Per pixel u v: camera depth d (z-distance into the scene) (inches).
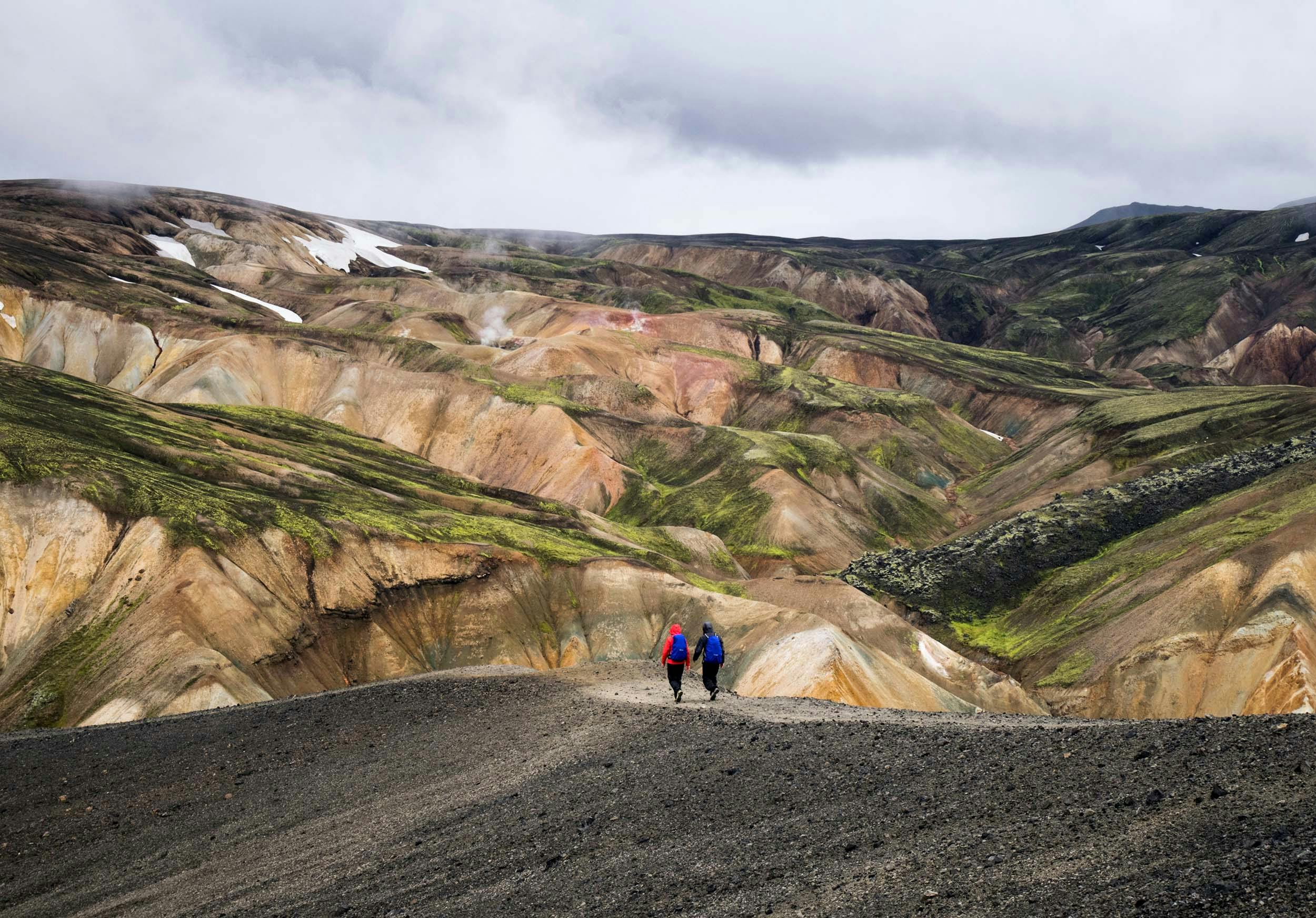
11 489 2375.7
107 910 589.3
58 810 755.4
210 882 596.4
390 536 2741.1
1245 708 2311.8
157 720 997.8
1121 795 408.8
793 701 791.1
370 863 561.9
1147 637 2608.3
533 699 876.0
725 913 390.3
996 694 2536.9
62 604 2220.7
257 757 823.7
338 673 2389.3
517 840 537.0
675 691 810.2
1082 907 322.0
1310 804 343.9
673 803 531.5
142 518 2393.0
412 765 741.3
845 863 411.2
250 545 2458.2
